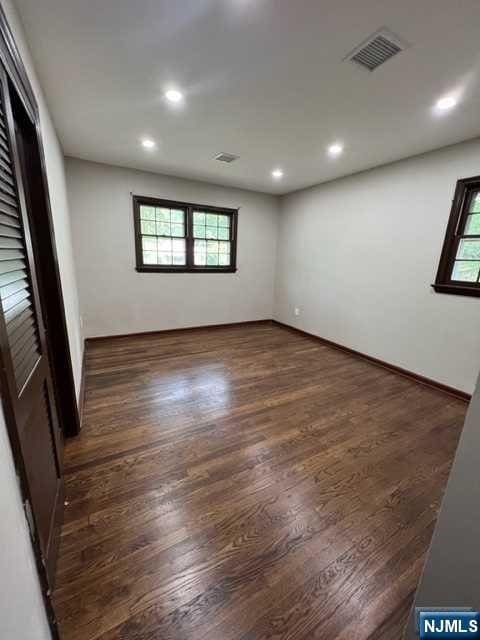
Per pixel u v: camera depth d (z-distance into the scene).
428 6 1.26
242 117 2.34
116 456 1.83
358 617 1.04
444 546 0.74
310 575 1.17
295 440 2.07
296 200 4.84
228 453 1.90
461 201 2.70
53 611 0.80
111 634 0.96
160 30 1.44
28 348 1.03
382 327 3.54
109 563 1.18
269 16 1.34
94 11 1.32
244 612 1.04
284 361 3.65
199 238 4.65
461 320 2.77
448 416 2.46
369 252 3.64
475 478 0.66
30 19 1.35
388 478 1.73
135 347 3.96
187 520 1.40
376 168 3.47
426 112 2.17
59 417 1.90
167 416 2.30
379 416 2.43
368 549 1.29
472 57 1.56
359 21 1.36
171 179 4.17
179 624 1.00
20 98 1.14
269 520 1.42
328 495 1.59
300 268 4.87
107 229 3.90
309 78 1.81
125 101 2.12
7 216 0.88
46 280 1.71
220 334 4.80
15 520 0.62
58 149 2.73
